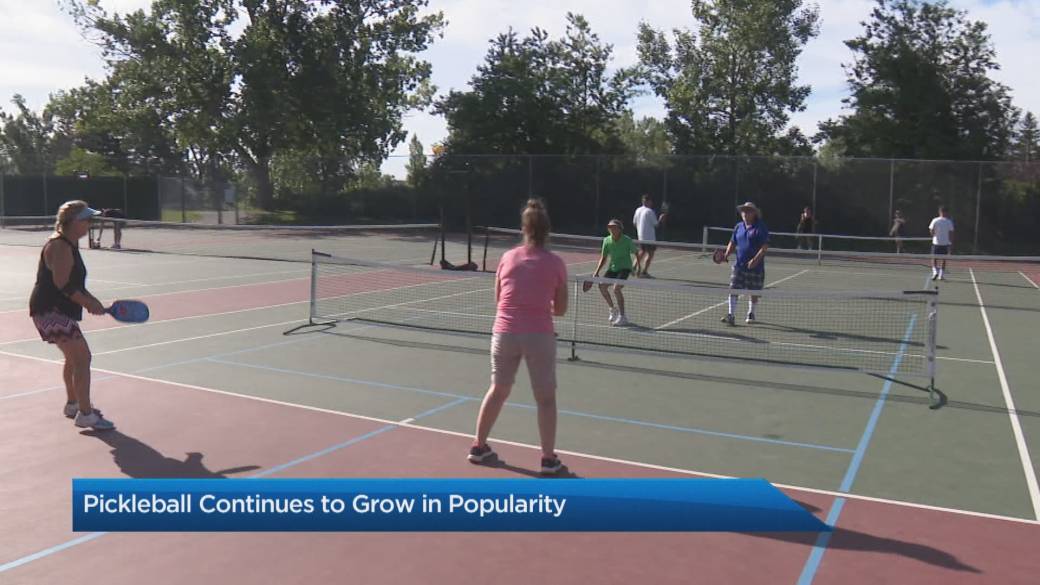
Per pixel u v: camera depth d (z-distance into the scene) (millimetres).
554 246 29469
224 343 10133
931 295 7902
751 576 4117
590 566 4219
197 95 40500
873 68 39625
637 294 15898
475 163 35344
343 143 42781
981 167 29422
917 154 38125
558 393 7957
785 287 18469
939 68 38625
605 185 33875
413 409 7215
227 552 4355
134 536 4539
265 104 39156
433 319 12289
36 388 7723
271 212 38656
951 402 7828
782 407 7551
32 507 4918
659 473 5672
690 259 25438
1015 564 4285
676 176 32844
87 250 24875
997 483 5562
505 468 5711
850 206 30828
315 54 41469
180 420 6754
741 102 46188
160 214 39625
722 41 45750
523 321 5473
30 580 4012
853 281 19906
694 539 4574
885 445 6414
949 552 4430
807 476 5656
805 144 47250
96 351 9484
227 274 18328
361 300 14305
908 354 10250
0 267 19188
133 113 40969
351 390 7863
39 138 75875
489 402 5688
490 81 42031
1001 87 38688
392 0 43000
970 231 29672
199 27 39938
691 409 7422
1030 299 16531
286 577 4082
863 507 5082
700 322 12570
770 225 31797
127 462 5730
